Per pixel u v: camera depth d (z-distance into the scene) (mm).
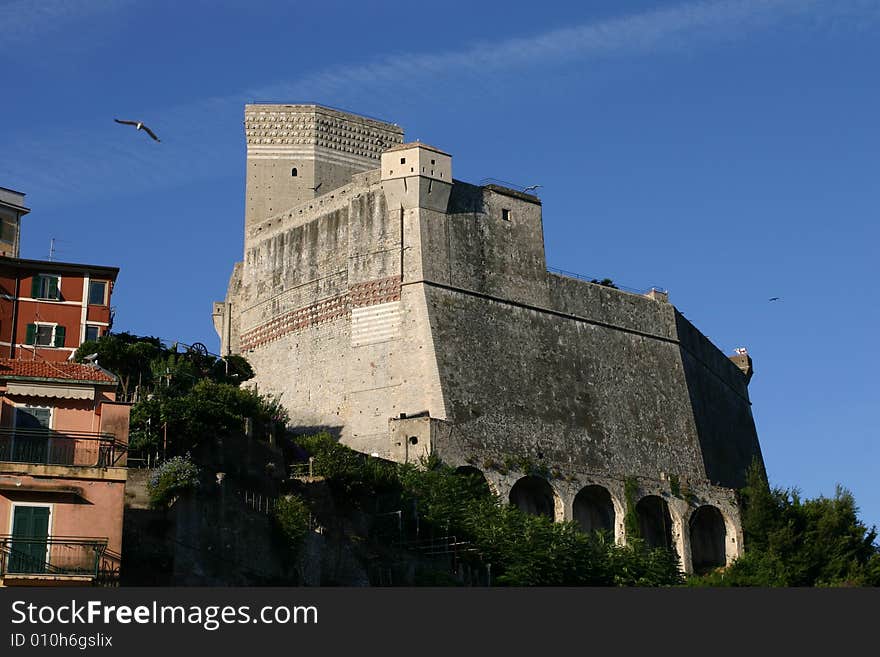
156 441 77625
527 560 88812
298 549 76250
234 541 72562
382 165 113938
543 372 113938
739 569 104625
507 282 115312
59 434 61688
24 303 92750
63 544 59375
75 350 92500
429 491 93188
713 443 127625
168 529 69625
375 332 111438
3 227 98312
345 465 87625
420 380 107875
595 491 108375
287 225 121750
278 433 89875
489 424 107875
